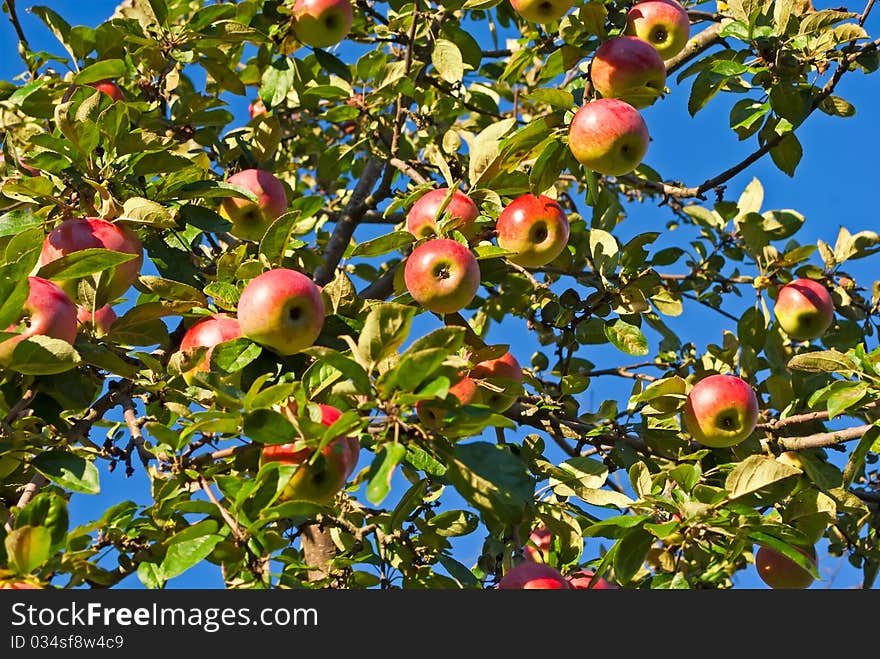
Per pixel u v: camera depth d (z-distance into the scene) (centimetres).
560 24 483
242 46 621
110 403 379
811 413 475
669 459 461
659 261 585
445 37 588
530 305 572
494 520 388
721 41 571
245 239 509
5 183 395
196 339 377
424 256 398
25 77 551
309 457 319
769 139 516
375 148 575
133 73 529
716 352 535
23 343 329
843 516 507
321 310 364
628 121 427
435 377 298
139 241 398
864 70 504
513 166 448
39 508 312
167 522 345
